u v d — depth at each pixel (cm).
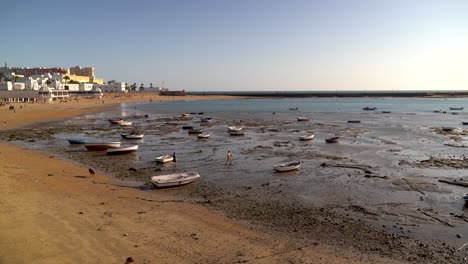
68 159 3534
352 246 1591
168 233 1666
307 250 1536
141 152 4025
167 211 1997
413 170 3078
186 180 2580
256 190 2478
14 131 5872
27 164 3116
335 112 11062
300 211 2048
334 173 2977
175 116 9650
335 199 2280
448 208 2119
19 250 1379
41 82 17688
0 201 1944
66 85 19162
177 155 3831
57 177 2648
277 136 5456
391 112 10906
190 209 2050
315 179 2781
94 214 1853
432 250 1565
